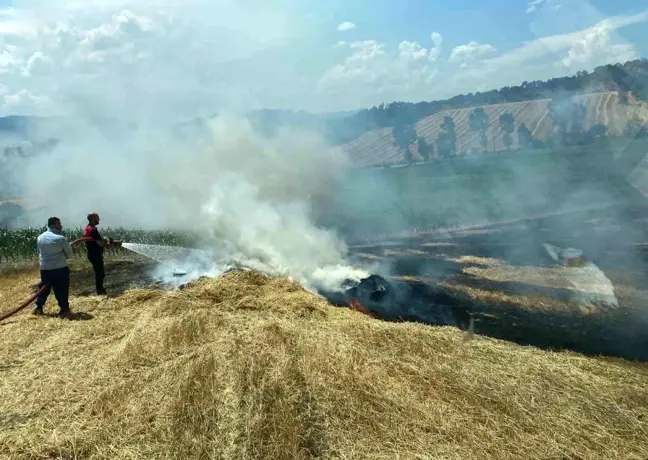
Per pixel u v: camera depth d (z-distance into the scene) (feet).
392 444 12.75
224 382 15.39
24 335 20.80
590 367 18.24
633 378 17.37
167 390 15.11
